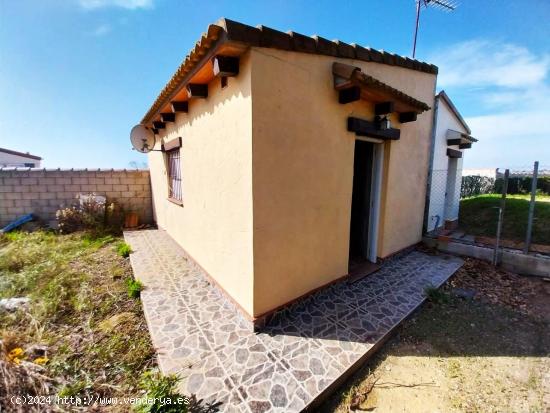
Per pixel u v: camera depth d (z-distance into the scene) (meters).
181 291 3.68
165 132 5.99
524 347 2.73
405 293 3.67
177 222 5.64
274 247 2.84
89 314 3.20
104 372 2.23
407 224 5.28
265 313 2.83
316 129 3.05
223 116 3.00
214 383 2.06
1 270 4.26
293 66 2.69
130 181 8.33
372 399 2.10
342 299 3.47
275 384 2.06
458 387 2.22
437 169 6.01
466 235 6.13
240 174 2.73
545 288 4.01
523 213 7.24
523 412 1.98
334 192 3.45
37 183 7.37
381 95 3.33
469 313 3.36
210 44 2.37
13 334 2.56
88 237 6.57
